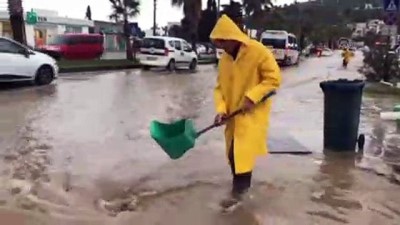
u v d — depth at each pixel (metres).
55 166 6.54
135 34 44.84
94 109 11.72
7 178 5.96
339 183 5.98
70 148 7.56
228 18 5.25
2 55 15.66
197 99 14.41
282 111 12.12
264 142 5.39
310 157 7.20
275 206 5.15
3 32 41.19
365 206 5.22
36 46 41.03
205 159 6.98
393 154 7.49
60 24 49.62
